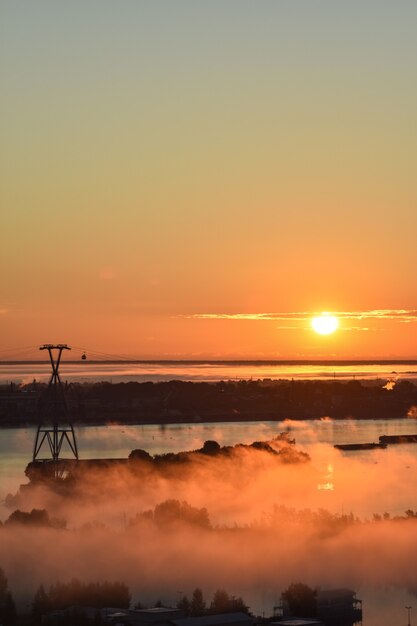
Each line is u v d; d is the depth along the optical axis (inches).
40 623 5984.3
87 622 5920.3
